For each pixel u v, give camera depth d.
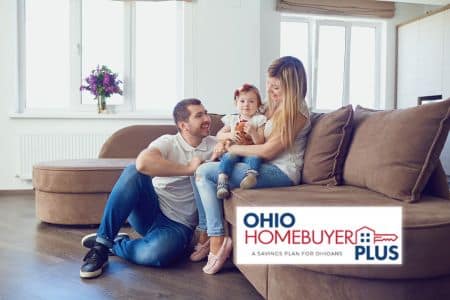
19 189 4.27
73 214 2.67
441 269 1.18
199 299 1.54
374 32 5.79
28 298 1.54
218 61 4.59
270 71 1.86
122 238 2.03
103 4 4.58
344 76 5.74
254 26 4.62
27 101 4.44
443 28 4.92
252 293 1.60
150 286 1.67
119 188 1.82
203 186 1.79
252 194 1.60
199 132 1.92
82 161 3.01
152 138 3.46
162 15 4.70
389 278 1.18
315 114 2.08
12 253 2.11
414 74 5.41
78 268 1.88
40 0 4.42
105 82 4.35
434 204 1.42
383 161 1.55
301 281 1.32
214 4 4.55
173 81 4.76
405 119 1.56
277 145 1.78
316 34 5.55
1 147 4.22
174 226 1.93
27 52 4.41
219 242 1.80
